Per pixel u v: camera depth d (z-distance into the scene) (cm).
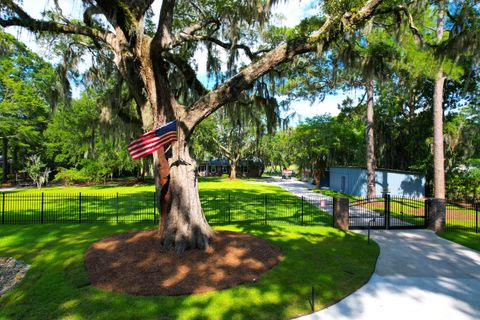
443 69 803
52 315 491
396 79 1677
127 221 1250
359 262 744
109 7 729
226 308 508
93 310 503
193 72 979
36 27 766
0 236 998
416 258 792
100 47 1033
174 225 751
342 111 2523
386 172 2214
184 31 926
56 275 649
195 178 796
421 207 1623
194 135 3266
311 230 1077
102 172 3166
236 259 703
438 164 1594
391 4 998
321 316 496
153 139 714
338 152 3048
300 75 1739
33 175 2891
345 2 701
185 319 475
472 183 1992
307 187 3162
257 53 1092
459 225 1211
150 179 3772
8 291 597
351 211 1567
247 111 1093
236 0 877
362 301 552
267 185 3369
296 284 606
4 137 2958
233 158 4534
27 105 2866
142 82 836
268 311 502
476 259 784
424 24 1263
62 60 1087
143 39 776
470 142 1927
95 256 721
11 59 2884
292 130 3034
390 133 2486
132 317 480
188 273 626
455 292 590
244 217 1359
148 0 784
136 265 658
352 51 938
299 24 1018
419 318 493
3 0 709
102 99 1390
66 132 2911
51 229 1092
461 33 787
